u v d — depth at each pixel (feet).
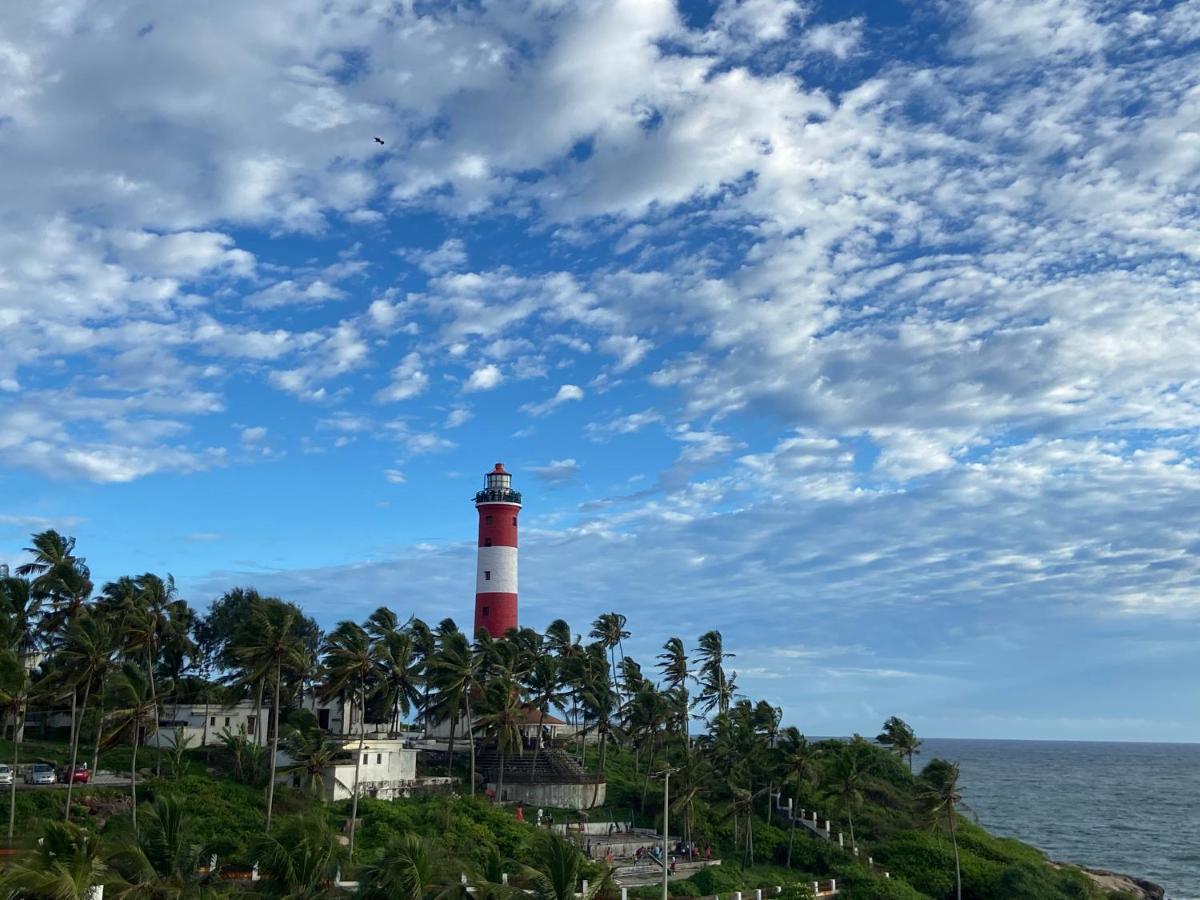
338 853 204.85
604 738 431.02
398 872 164.55
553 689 395.75
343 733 386.52
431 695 399.85
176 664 390.42
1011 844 409.08
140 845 161.48
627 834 353.10
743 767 365.61
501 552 472.03
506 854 284.61
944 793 338.75
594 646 447.83
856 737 467.52
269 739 371.15
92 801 275.18
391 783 339.98
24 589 338.75
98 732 306.76
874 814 388.37
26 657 346.74
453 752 413.80
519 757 398.42
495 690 357.20
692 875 300.81
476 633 442.91
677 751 395.14
